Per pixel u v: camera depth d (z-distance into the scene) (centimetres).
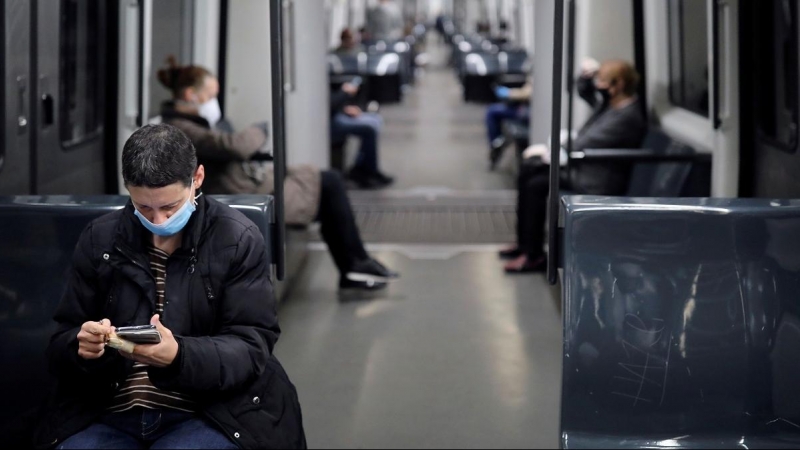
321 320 541
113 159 465
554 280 305
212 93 508
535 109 713
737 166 431
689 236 283
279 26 307
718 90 429
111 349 245
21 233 290
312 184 549
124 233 248
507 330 527
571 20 541
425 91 1895
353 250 583
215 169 500
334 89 988
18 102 355
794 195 369
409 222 777
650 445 285
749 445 285
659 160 518
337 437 392
